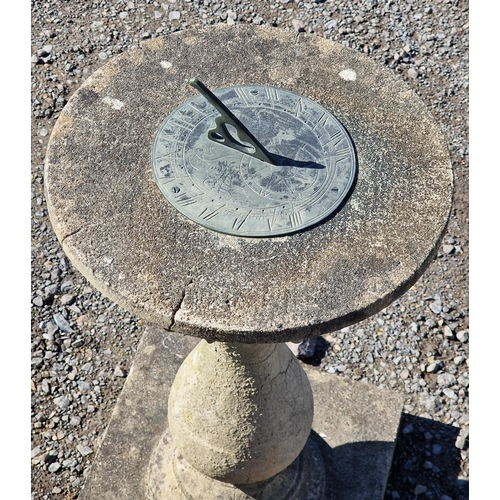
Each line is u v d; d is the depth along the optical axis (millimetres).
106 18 1867
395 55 1811
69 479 1236
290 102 1018
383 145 988
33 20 1849
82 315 1404
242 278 872
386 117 1019
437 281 1474
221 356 995
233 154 958
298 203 917
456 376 1358
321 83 1054
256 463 1054
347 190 932
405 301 1440
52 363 1347
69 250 891
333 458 1202
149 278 870
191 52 1079
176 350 1291
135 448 1195
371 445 1214
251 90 1028
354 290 867
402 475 1260
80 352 1362
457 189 1615
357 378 1351
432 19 1907
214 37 1097
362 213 921
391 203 933
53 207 919
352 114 1021
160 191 932
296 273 876
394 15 1909
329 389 1268
